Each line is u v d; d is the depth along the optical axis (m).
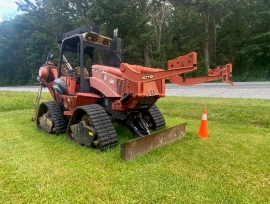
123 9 24.31
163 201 2.31
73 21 30.09
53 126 4.94
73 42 4.96
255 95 9.06
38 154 3.67
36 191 2.55
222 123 5.89
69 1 26.98
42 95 12.96
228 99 8.10
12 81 44.53
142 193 2.45
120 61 4.78
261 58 22.81
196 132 4.95
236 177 2.80
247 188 2.55
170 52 27.03
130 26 24.77
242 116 6.05
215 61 26.22
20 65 43.19
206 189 2.52
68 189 2.56
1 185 2.69
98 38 4.52
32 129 5.47
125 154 3.30
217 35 25.95
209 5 24.00
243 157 3.44
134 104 3.86
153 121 5.02
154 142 3.81
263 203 2.27
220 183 2.65
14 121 6.52
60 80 4.74
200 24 26.25
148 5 25.31
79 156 3.56
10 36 42.56
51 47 35.25
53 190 2.55
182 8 27.06
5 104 9.23
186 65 3.08
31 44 37.97
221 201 2.29
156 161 3.31
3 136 4.84
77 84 4.66
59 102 5.16
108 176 2.86
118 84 4.00
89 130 3.84
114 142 3.82
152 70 3.96
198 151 3.72
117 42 4.75
